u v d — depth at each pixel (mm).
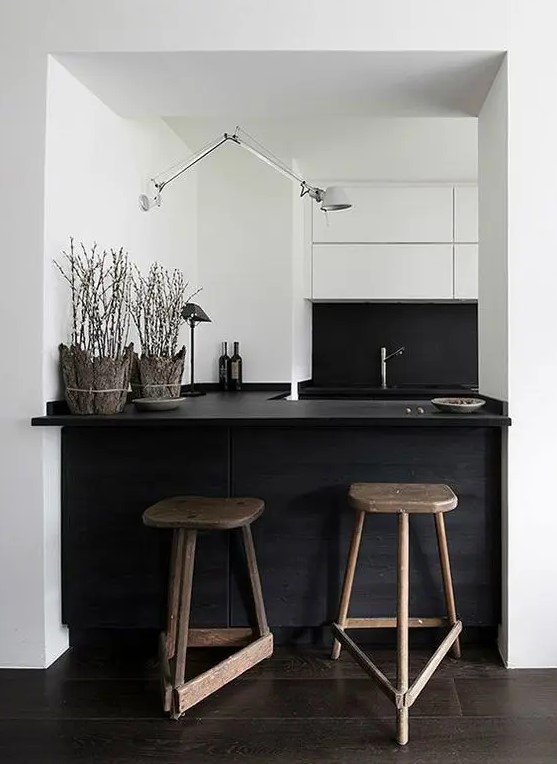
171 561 2086
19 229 2117
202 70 2217
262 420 2082
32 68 2113
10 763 1646
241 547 2256
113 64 2184
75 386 2186
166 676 1915
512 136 2111
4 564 2170
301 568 2256
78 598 2258
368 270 4254
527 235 2119
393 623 2162
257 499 2127
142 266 2982
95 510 2260
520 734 1756
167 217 3342
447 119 3086
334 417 2086
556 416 2127
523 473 2141
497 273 2254
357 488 2049
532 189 2111
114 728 1799
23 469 2152
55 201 2180
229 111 2594
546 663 2145
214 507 1991
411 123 3139
